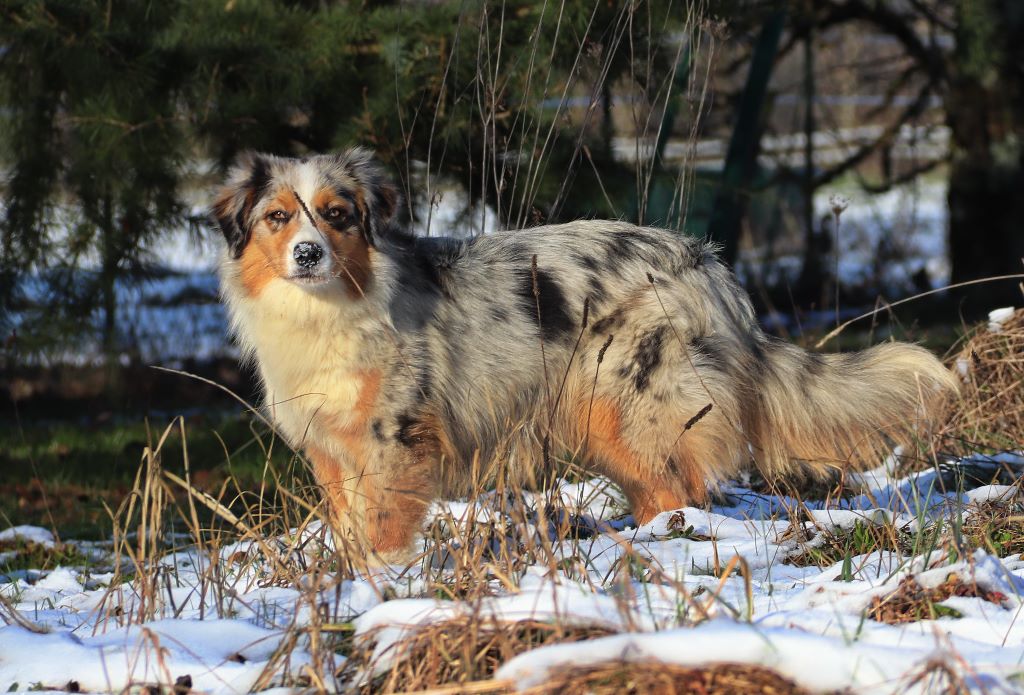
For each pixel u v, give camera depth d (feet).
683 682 11.93
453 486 24.21
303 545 19.97
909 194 97.60
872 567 18.24
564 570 17.61
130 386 56.24
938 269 80.23
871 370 25.35
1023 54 64.90
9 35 38.96
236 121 39.93
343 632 15.39
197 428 48.93
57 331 45.50
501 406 23.88
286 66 38.22
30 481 40.29
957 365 30.12
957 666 12.19
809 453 25.55
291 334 22.27
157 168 41.42
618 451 24.11
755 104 54.19
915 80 86.58
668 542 20.99
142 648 15.28
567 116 31.91
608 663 12.14
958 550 16.88
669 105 36.76
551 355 23.90
